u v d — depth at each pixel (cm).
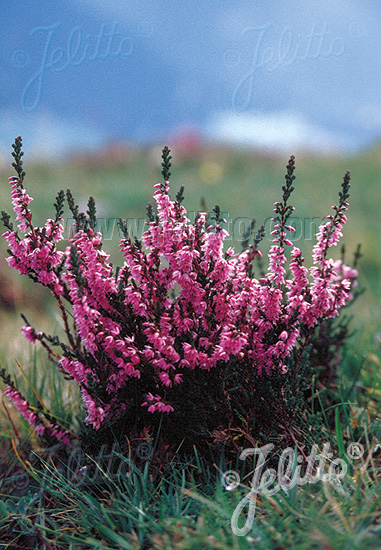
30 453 287
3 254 613
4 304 571
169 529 204
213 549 192
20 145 246
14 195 249
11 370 367
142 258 254
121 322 253
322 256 253
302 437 258
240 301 251
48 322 479
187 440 260
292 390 258
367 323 429
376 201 1069
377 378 335
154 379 252
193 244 245
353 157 1669
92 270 244
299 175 1451
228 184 1331
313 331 277
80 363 251
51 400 313
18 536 236
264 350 257
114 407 257
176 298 261
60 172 1389
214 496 230
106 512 224
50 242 254
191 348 236
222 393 248
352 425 284
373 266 664
